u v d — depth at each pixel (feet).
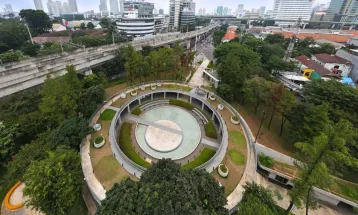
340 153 63.10
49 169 70.54
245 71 169.07
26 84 139.13
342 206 99.81
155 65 191.72
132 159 110.01
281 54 250.37
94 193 83.05
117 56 217.77
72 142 101.24
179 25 573.74
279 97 123.34
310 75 217.97
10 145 104.99
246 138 126.11
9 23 272.51
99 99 140.67
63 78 124.98
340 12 602.44
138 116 155.53
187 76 225.76
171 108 171.32
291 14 649.20
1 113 116.88
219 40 406.82
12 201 86.28
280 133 144.97
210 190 64.54
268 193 76.59
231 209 80.69
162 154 118.83
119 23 401.29
